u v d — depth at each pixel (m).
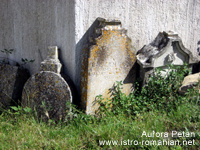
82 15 3.99
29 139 3.50
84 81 3.95
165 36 4.20
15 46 4.91
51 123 3.86
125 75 4.16
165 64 4.24
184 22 4.79
